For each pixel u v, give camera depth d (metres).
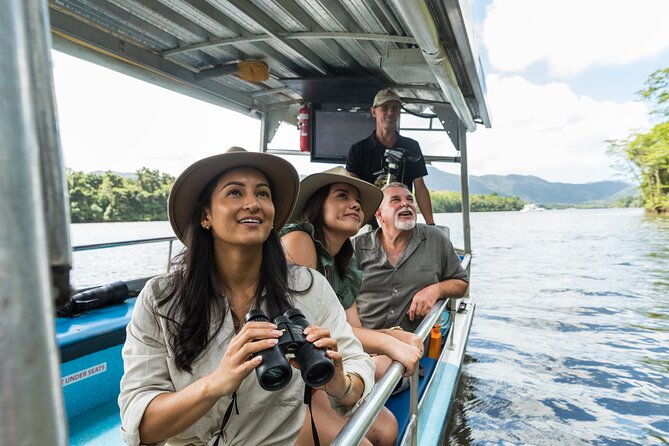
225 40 4.17
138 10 3.58
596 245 36.22
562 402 6.59
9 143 0.28
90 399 3.12
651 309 13.46
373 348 2.32
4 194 0.28
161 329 1.58
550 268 23.38
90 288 3.87
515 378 7.49
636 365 8.33
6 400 0.28
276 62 4.93
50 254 0.32
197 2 3.64
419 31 2.88
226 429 1.59
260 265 1.74
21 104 0.29
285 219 2.00
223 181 1.62
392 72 4.66
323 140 5.91
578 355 8.87
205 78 4.75
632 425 5.95
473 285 17.92
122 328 3.29
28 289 0.29
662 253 29.53
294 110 6.43
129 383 1.52
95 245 3.94
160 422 1.40
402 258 3.48
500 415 6.12
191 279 1.60
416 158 4.38
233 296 1.71
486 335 10.33
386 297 3.52
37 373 0.29
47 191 0.32
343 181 2.61
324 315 1.86
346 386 1.64
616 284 18.20
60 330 3.13
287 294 1.74
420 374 3.43
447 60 3.71
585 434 5.71
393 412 3.02
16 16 0.29
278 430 1.65
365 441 2.07
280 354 1.30
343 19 4.09
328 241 2.63
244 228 1.58
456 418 6.01
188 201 1.65
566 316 12.48
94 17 3.55
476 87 4.70
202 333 1.56
